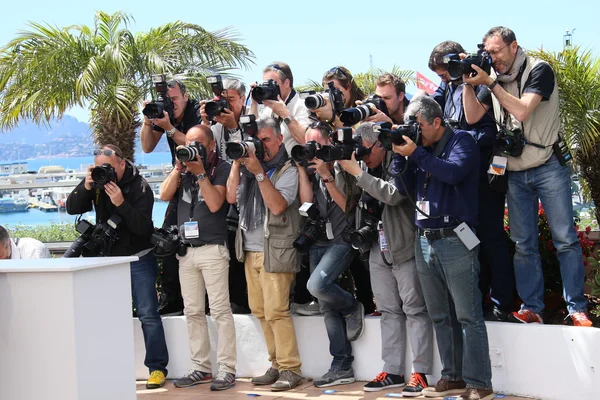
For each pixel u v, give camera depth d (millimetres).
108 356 3527
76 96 9719
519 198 4809
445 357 4754
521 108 4535
